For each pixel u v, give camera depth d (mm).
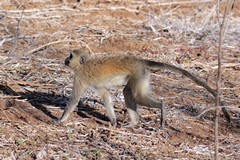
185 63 22047
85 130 16094
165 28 25844
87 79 16516
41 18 26016
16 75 19641
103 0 29297
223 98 19031
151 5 29531
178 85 19906
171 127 16672
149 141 15719
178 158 14828
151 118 17281
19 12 26312
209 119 17469
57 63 20969
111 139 15641
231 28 25844
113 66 16266
